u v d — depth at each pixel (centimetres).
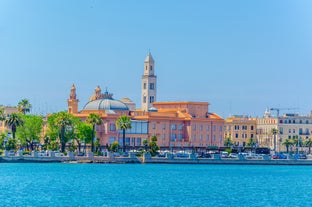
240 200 18612
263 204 17875
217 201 18338
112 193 19738
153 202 17950
